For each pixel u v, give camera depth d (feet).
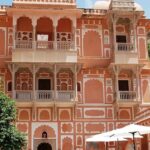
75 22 125.18
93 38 129.39
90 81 125.08
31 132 118.93
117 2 126.41
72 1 126.72
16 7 122.62
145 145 110.32
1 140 84.43
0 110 87.61
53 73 121.70
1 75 122.01
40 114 120.37
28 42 121.70
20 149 86.58
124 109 123.75
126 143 120.98
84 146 120.67
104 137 92.27
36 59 120.37
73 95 120.67
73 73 122.52
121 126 122.72
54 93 119.65
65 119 121.19
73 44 123.85
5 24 126.72
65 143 119.96
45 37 127.75
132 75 126.11
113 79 125.80
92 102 123.75
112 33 128.88
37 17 123.44
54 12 123.85
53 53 121.60
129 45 125.90
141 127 77.71
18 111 119.14
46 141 119.34
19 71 122.93
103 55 128.57
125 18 127.54
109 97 124.67
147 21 132.57
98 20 130.62
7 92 121.19
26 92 119.14
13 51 119.85
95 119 122.52
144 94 126.00
